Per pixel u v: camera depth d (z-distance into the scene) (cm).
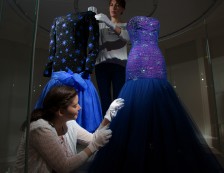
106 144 150
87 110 179
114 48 218
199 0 236
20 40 163
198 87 305
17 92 152
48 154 127
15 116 147
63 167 126
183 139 148
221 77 254
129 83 180
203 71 301
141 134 148
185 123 157
